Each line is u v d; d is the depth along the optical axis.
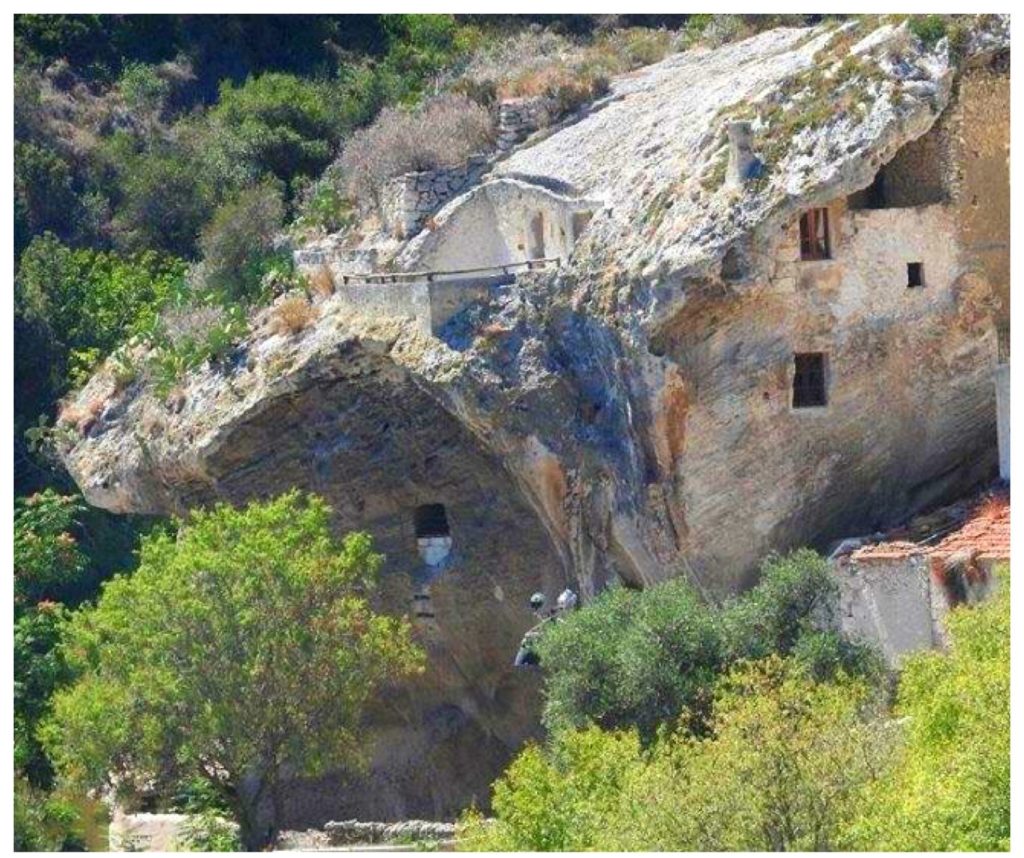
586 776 82.19
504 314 102.00
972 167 95.62
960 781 72.38
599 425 98.88
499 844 81.12
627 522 97.38
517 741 108.75
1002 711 73.56
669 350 94.25
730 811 73.75
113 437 117.44
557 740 88.75
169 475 113.38
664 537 96.00
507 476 105.38
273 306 114.88
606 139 111.31
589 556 99.94
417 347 103.38
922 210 95.25
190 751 96.19
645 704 89.69
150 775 98.81
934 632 87.62
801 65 99.38
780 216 93.12
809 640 88.00
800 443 95.38
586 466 98.88
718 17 132.88
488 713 109.06
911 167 96.44
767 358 94.88
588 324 98.56
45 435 126.56
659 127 107.12
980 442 97.56
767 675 85.62
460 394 101.38
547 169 112.19
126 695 96.94
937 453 97.12
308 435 109.00
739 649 89.94
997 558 85.44
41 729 101.00
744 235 93.12
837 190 92.81
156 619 97.00
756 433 95.06
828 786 73.88
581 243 101.38
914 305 95.50
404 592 108.25
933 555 87.69
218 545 100.81
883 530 96.56
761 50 115.06
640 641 90.06
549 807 81.50
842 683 84.62
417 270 114.62
